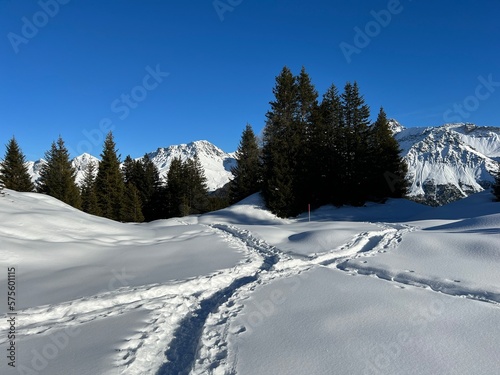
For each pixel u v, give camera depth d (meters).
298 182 28.20
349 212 28.00
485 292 6.63
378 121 40.75
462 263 8.65
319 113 34.19
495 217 13.95
